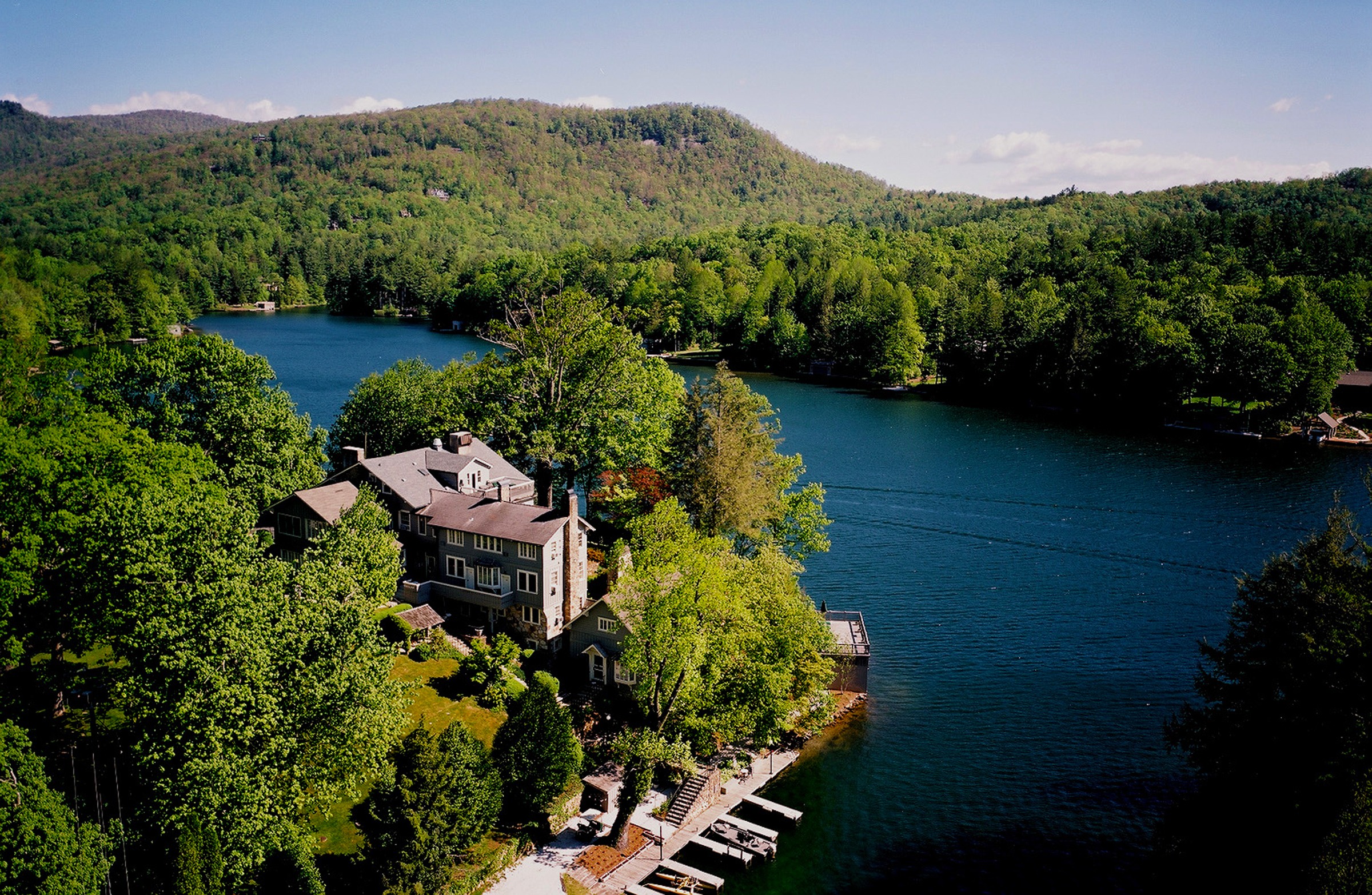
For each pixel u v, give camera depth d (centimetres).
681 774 5831
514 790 5259
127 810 4344
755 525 8100
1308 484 12812
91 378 7838
